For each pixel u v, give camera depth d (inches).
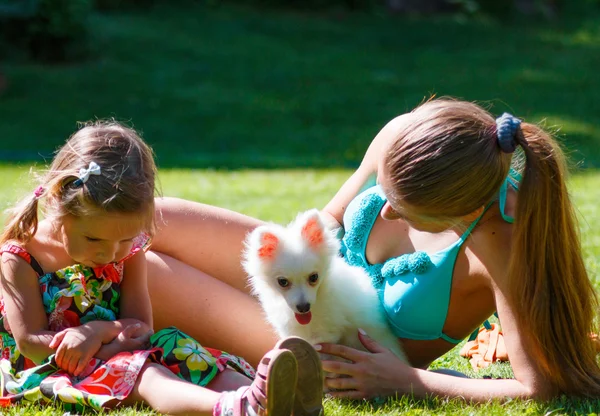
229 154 864.9
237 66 1170.0
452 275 209.0
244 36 1296.8
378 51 1277.1
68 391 192.1
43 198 207.5
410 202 187.8
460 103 201.3
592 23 1517.0
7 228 212.5
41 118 948.6
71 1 1109.7
